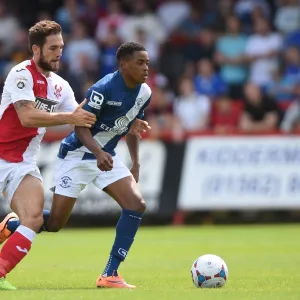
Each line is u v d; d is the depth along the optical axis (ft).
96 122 90.99
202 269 86.53
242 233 179.73
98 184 92.32
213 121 225.76
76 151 92.84
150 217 201.26
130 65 88.22
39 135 90.43
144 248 148.87
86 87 232.73
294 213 212.64
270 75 240.94
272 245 151.84
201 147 201.26
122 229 89.66
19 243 85.10
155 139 200.54
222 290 81.66
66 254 140.77
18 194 87.56
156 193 199.72
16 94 86.43
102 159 86.33
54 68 88.38
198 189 200.64
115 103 89.61
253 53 244.22
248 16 253.65
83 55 243.19
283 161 202.18
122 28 254.27
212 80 236.02
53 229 95.20
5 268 84.64
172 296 75.31
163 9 262.26
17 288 89.15
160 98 228.22
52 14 271.49
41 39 87.25
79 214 195.31
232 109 225.35
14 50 254.47
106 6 262.06
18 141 88.99
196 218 209.15
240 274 104.99
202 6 262.67
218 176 200.75
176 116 226.79
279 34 247.70
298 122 222.48
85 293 78.79
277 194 201.36
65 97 92.38
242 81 243.19
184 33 252.83
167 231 187.52
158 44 252.21
